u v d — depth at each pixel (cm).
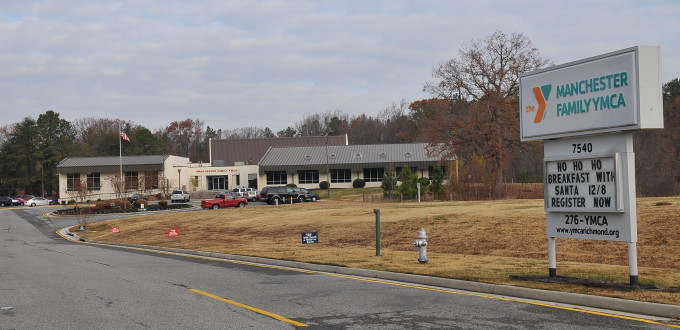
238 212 4556
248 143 10850
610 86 1016
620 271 1236
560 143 1135
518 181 7994
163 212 5641
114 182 7238
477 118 5806
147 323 865
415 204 4100
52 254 2281
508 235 2080
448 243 2125
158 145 13300
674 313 824
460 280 1158
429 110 12781
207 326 836
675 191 4800
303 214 3791
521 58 5997
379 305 980
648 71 971
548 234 1149
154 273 1512
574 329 765
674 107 8012
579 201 1086
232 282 1304
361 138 16600
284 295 1105
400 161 8619
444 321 839
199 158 17225
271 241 2664
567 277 1123
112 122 17538
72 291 1209
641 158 6444
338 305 987
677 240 1653
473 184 5153
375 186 8738
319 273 1452
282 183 8931
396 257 1673
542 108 1151
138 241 2977
